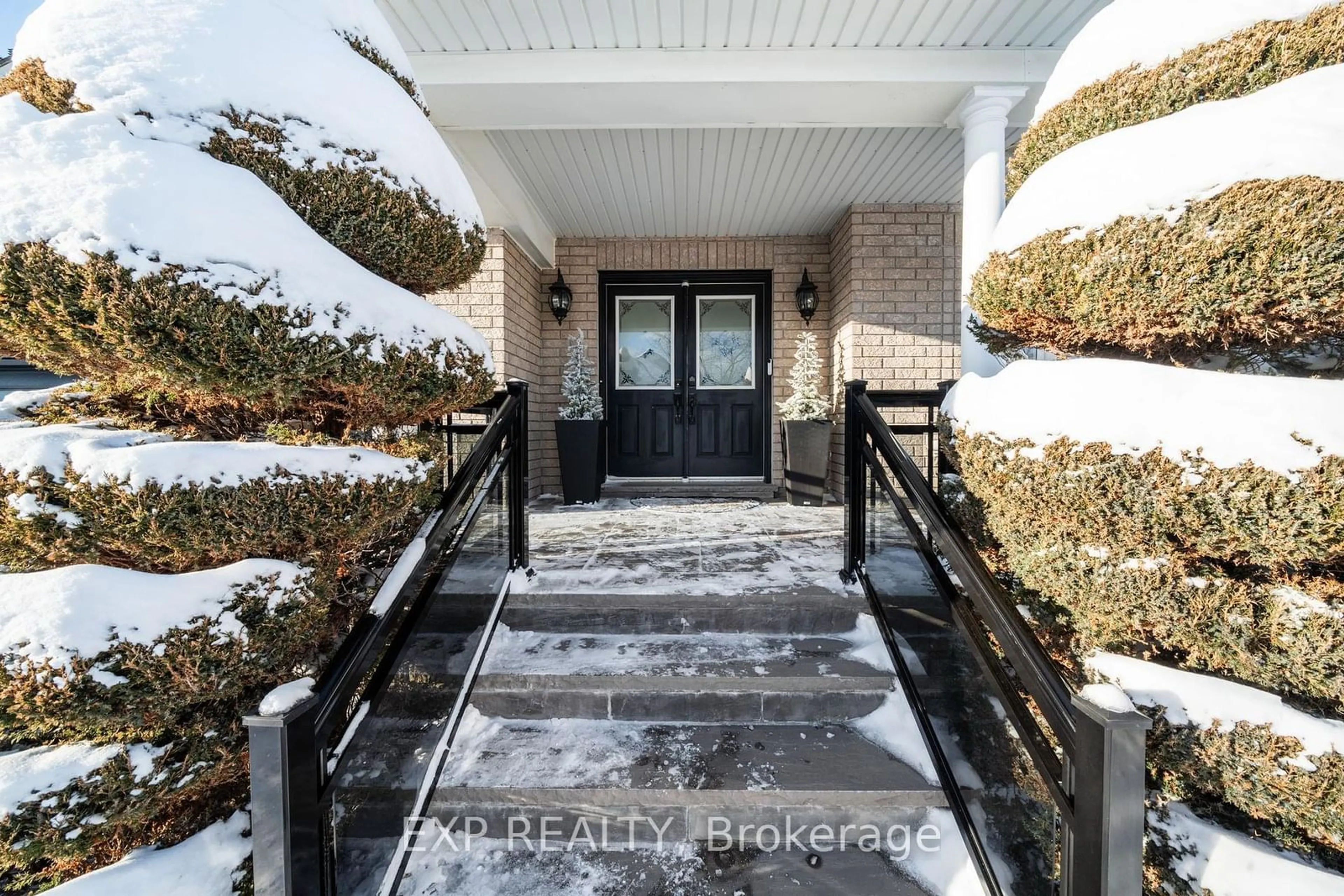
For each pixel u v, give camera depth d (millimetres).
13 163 1040
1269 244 1063
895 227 4797
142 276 1044
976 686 1613
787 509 4781
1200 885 1191
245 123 1229
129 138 1104
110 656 1048
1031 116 3137
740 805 1658
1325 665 1060
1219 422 1125
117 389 1348
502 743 1892
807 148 3811
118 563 1206
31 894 1201
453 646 1925
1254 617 1143
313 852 1097
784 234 5582
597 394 5184
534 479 5324
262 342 1143
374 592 1629
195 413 1402
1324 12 1150
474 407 2361
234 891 1196
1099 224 1304
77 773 1091
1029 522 1466
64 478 1077
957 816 1629
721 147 3797
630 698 2016
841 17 2537
